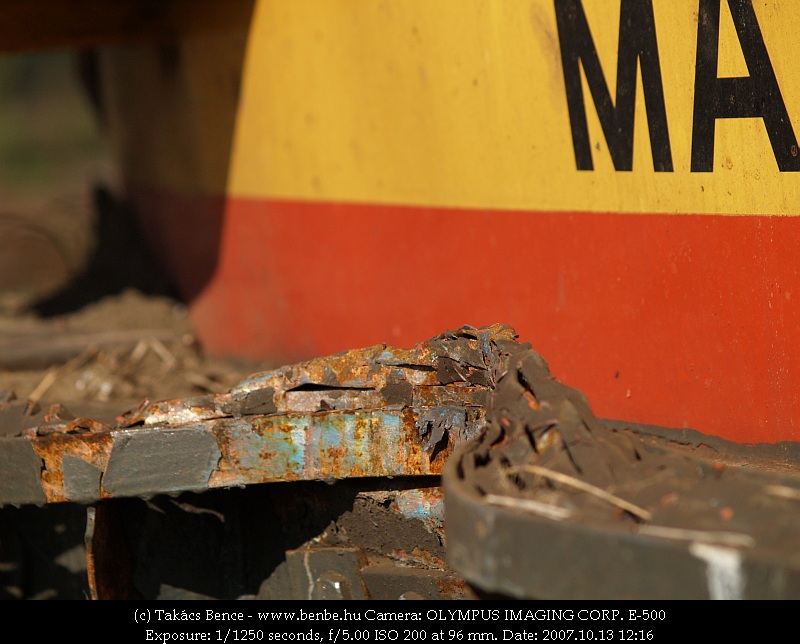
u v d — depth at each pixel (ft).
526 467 7.96
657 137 11.80
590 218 12.98
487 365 10.21
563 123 13.15
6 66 105.70
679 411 11.98
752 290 10.78
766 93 10.28
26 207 38.63
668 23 11.37
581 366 13.51
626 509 7.25
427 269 16.34
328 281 19.31
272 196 21.09
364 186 17.80
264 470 10.37
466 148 15.07
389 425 10.12
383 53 16.61
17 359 21.02
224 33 21.88
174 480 10.48
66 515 13.10
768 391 10.72
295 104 19.65
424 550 10.62
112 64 30.96
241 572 11.57
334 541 11.11
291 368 10.73
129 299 27.78
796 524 6.73
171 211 27.68
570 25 12.75
